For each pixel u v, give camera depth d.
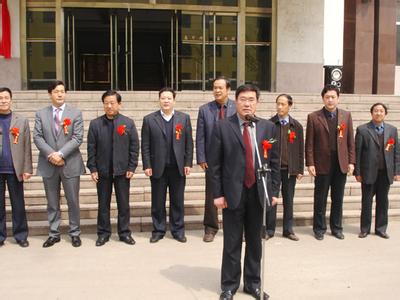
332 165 6.55
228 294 4.57
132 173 6.33
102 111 10.14
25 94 11.57
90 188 7.67
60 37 15.02
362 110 11.40
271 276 5.20
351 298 4.68
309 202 7.55
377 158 6.59
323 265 5.55
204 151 6.38
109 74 15.59
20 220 6.19
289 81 15.84
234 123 4.58
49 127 6.16
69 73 15.21
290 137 6.56
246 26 15.77
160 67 15.80
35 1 14.88
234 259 4.61
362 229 6.73
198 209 7.34
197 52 15.76
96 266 5.45
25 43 14.88
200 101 11.16
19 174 6.11
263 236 4.44
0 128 6.13
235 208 4.50
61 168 6.14
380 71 15.48
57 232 6.28
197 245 6.26
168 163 6.39
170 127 6.43
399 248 6.21
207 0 15.59
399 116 11.02
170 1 15.51
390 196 7.95
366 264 5.60
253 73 15.95
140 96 11.50
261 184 4.50
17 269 5.35
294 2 15.69
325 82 15.30
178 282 5.00
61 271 5.29
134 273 5.25
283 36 15.73
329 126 6.53
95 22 15.34
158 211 6.45
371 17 15.33
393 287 4.95
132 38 15.56
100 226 6.32
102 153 6.25
